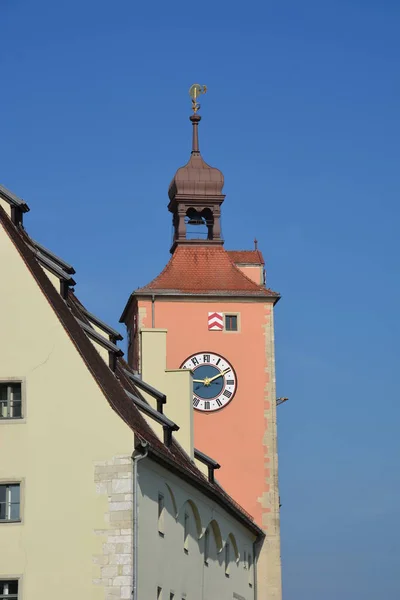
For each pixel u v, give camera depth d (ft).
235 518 252.83
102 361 195.21
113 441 173.99
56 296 185.68
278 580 290.35
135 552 172.04
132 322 314.35
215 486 248.11
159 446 190.29
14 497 174.29
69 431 174.70
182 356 301.22
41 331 177.17
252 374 301.02
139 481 176.14
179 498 201.46
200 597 220.02
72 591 171.32
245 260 323.57
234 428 298.35
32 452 174.60
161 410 217.56
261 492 295.48
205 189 315.78
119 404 181.78
